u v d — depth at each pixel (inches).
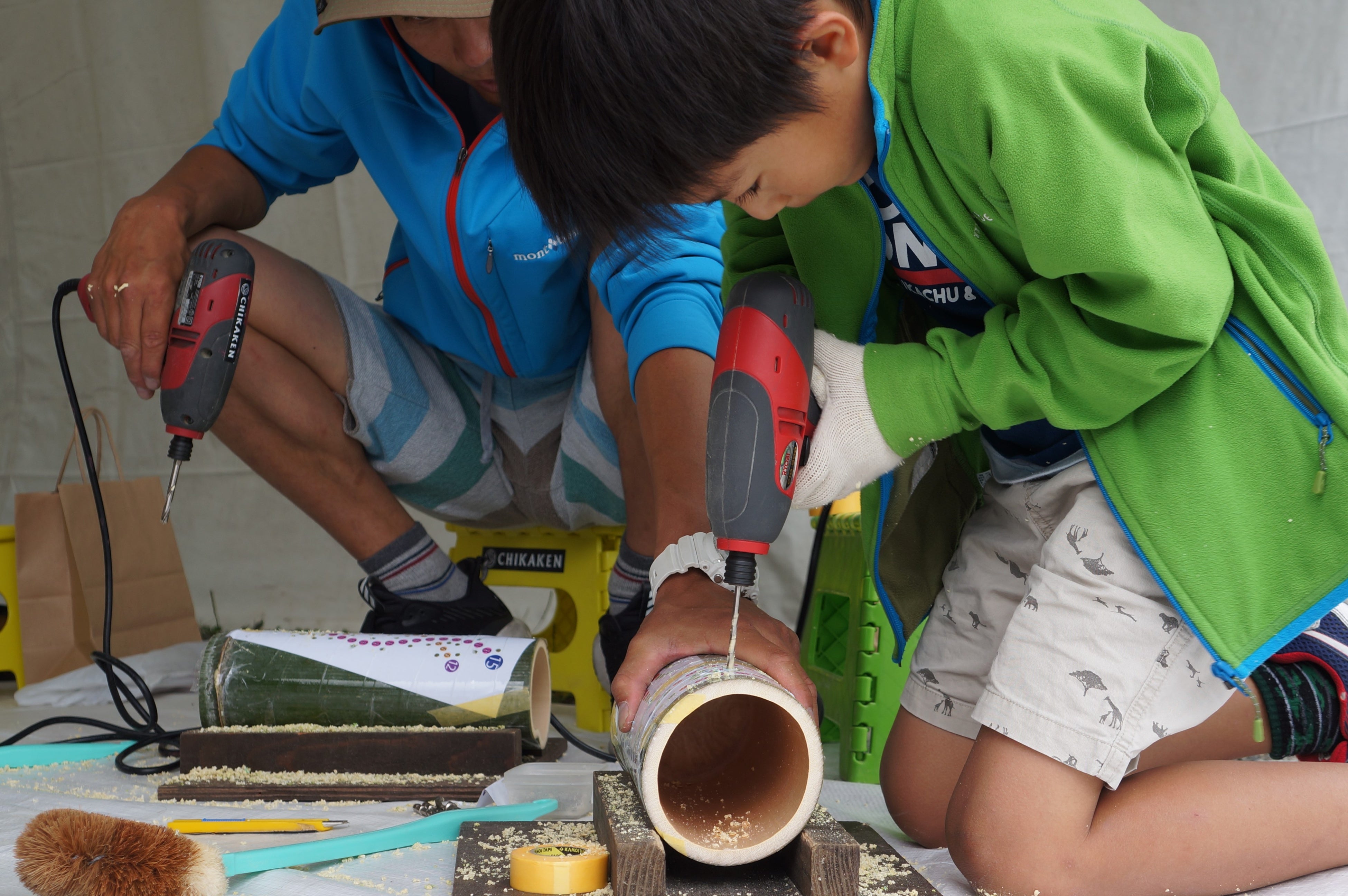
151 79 112.7
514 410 83.7
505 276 76.0
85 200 116.6
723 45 49.0
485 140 74.8
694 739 56.5
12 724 81.1
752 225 63.4
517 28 50.1
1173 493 52.9
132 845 48.1
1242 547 52.4
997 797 53.0
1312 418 52.3
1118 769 52.4
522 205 74.5
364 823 58.7
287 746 64.7
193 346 68.1
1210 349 53.5
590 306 81.2
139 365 69.3
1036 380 53.6
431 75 77.0
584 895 50.9
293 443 77.2
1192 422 53.1
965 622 61.6
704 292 71.2
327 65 76.5
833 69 51.8
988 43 51.9
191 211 74.3
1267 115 80.8
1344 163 78.9
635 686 54.6
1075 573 54.3
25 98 117.3
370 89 76.4
